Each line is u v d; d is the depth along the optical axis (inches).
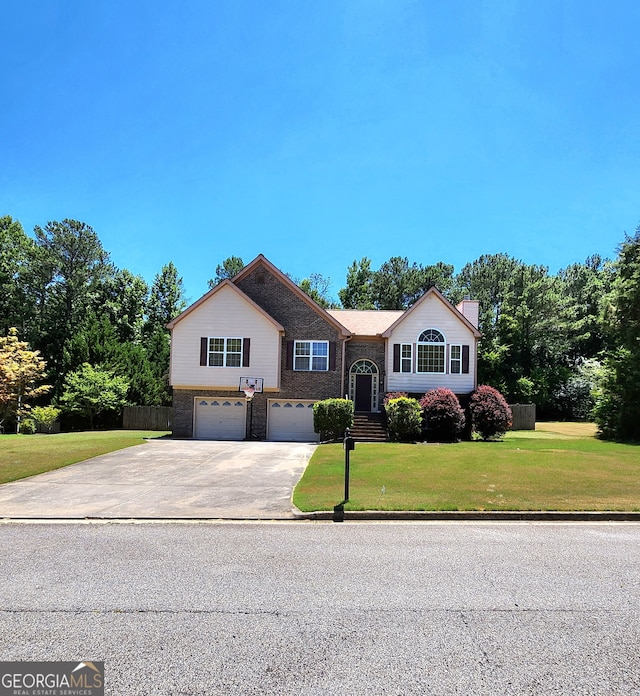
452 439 898.1
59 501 422.0
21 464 589.6
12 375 1112.8
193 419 1004.6
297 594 218.1
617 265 1026.1
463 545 299.7
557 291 1995.6
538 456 650.2
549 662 160.7
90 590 222.5
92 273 2059.5
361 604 206.8
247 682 148.4
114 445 772.6
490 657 163.6
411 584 231.0
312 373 1014.4
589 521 368.8
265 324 995.3
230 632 180.7
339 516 369.1
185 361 996.6
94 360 1486.2
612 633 181.3
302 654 165.0
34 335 1761.8
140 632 180.5
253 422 992.9
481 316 1974.7
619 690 145.4
